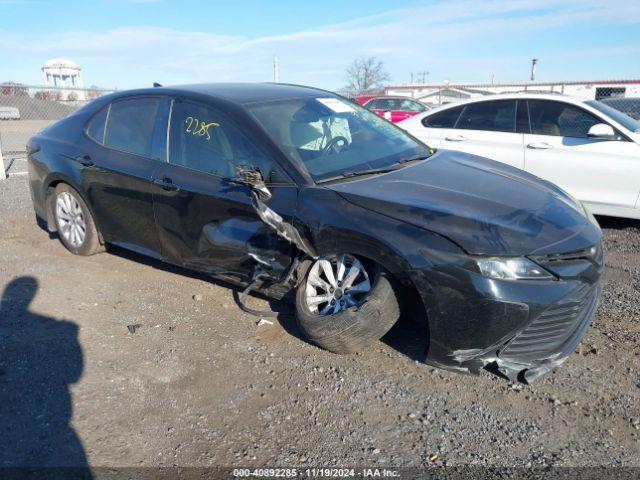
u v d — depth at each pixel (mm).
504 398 3080
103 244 5309
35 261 5406
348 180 3662
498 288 2885
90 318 4164
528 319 2910
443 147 7035
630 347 3562
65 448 2771
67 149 5129
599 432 2793
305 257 3572
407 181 3641
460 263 2939
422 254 3023
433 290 3014
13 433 2887
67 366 3500
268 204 3607
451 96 20453
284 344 3705
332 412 2998
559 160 6258
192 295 4520
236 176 3586
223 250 3932
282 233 3381
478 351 3012
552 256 2973
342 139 4172
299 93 4602
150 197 4340
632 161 5867
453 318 3000
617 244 5754
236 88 4539
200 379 3340
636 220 6594
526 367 3078
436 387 3193
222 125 4020
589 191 6156
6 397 3189
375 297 3238
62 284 4812
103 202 4816
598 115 6172
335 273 3514
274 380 3301
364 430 2854
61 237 5535
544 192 3682
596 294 3375
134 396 3188
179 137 4273
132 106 4738
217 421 2955
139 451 2746
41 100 15805
